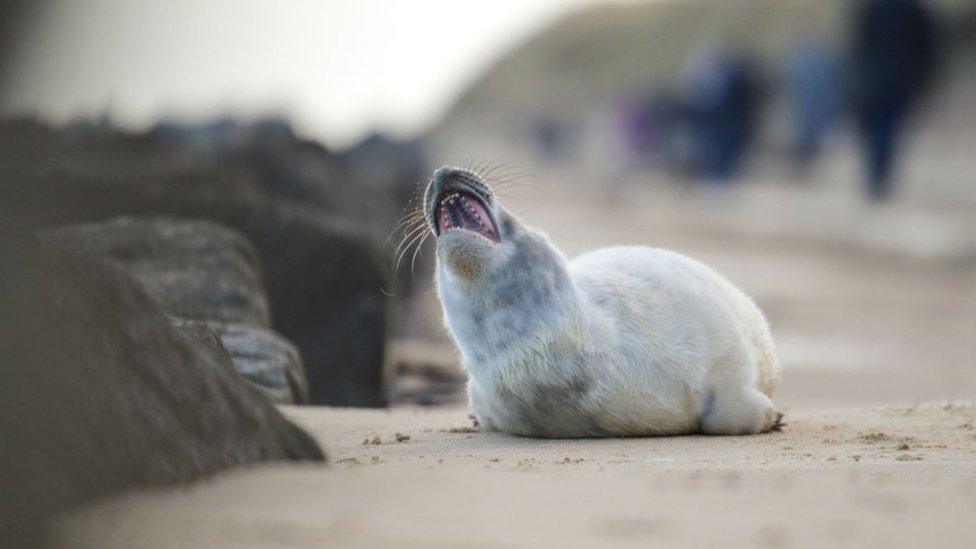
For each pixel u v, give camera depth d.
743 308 19.78
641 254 19.44
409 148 62.97
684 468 14.09
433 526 9.86
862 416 20.92
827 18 164.62
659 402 17.77
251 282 24.77
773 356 20.75
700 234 72.25
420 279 44.09
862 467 13.91
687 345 18.06
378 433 18.88
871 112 71.94
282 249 29.59
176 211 29.88
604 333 17.61
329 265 29.61
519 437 18.09
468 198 18.02
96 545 9.21
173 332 11.96
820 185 91.44
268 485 11.27
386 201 47.09
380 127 67.38
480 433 18.72
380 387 29.33
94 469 10.50
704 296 18.64
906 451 15.93
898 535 9.61
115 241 24.72
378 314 29.42
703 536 9.59
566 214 86.31
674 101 108.38
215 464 11.68
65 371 10.59
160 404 11.45
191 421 11.68
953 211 77.25
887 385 31.58
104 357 11.07
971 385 31.45
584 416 17.59
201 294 23.98
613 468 14.12
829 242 67.94
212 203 30.02
